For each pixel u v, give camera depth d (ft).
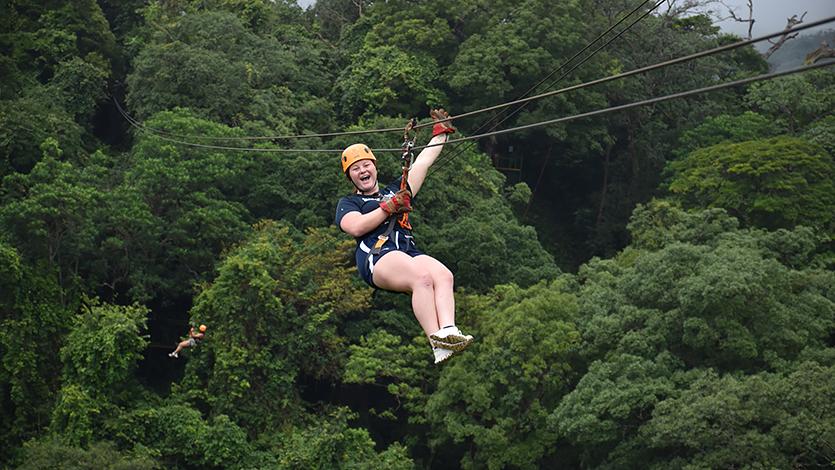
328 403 116.78
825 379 82.94
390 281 20.43
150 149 121.29
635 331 99.55
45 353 103.76
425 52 159.63
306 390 123.75
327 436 96.37
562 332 101.81
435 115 24.72
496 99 157.17
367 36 163.43
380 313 118.52
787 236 115.44
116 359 97.91
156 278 116.06
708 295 93.81
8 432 100.17
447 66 161.99
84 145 142.92
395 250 20.74
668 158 170.50
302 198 128.77
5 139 122.31
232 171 122.93
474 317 111.14
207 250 119.34
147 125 127.54
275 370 106.93
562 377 103.19
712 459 82.17
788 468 80.43
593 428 90.94
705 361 96.89
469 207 136.56
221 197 124.88
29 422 100.94
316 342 109.40
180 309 128.67
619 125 171.53
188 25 151.84
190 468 99.66
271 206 131.64
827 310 100.27
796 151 137.90
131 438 96.68
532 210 173.17
